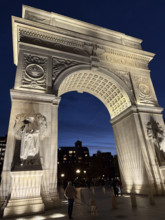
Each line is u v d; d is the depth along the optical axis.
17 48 17.22
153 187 14.77
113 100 21.34
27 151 11.21
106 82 19.89
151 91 20.22
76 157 99.00
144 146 16.33
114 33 21.83
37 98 13.48
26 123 11.95
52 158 12.32
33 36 16.42
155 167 15.45
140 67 21.19
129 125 18.08
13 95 12.89
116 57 20.19
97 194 19.72
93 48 18.92
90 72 18.27
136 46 22.75
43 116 12.95
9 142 11.35
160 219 7.04
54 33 17.39
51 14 18.61
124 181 18.45
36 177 10.80
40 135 12.40
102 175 59.75
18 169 10.46
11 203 9.56
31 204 9.80
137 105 17.98
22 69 14.38
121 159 19.25
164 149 16.30
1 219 8.88
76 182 42.00
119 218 7.69
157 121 17.97
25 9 17.62
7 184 10.35
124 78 19.44
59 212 9.96
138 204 11.12
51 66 15.74
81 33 18.84
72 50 17.84
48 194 11.09
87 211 9.91
